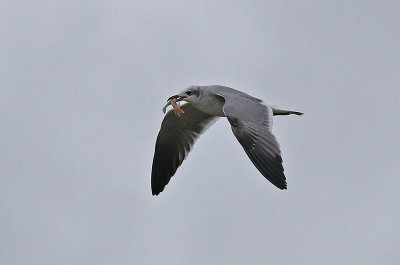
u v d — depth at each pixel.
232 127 17.47
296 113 18.30
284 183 16.78
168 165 20.12
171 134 19.89
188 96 18.86
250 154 17.19
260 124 17.50
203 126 19.77
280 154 17.08
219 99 18.70
